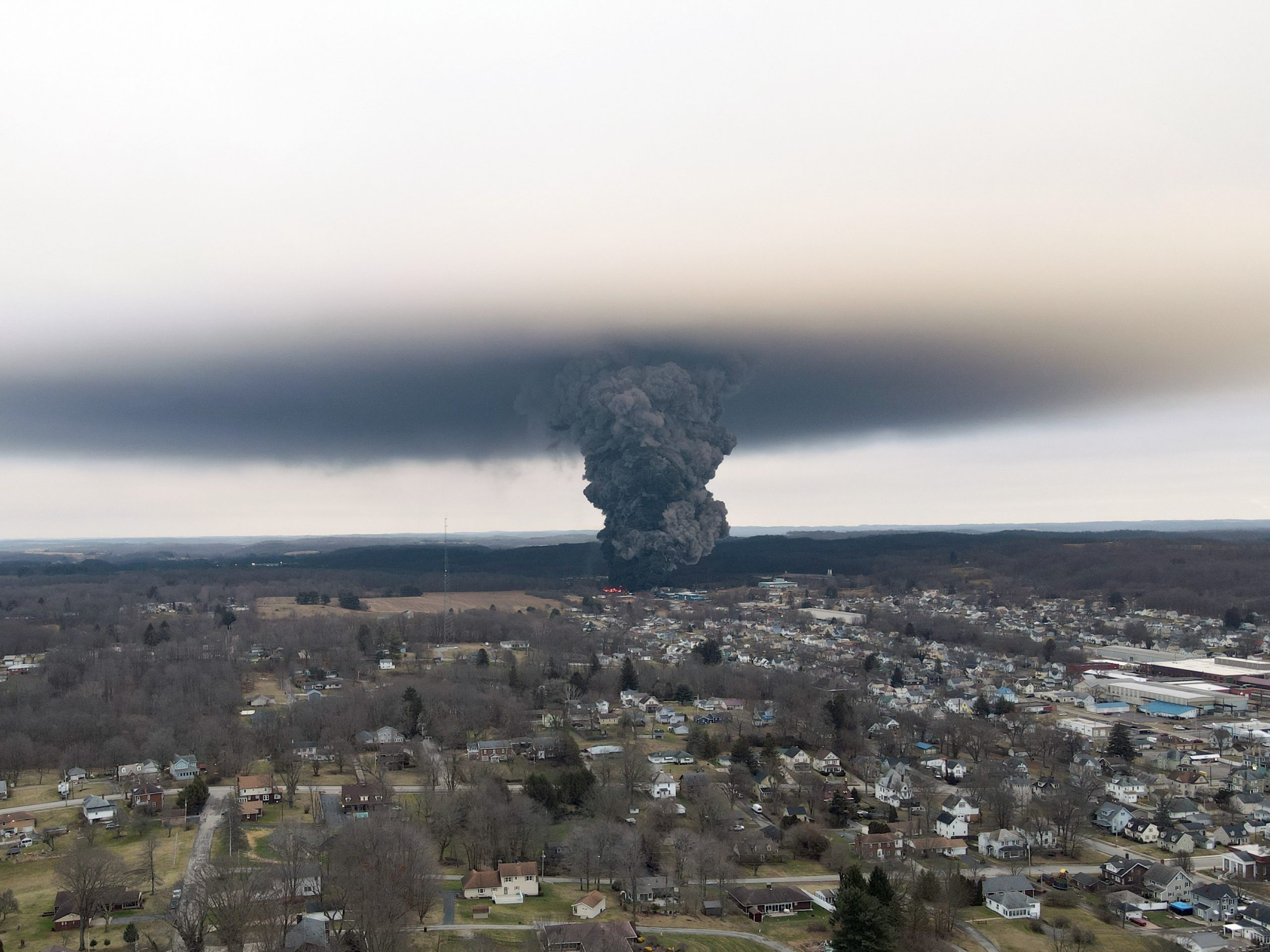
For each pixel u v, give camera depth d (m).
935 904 165.50
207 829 188.12
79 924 146.75
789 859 193.75
